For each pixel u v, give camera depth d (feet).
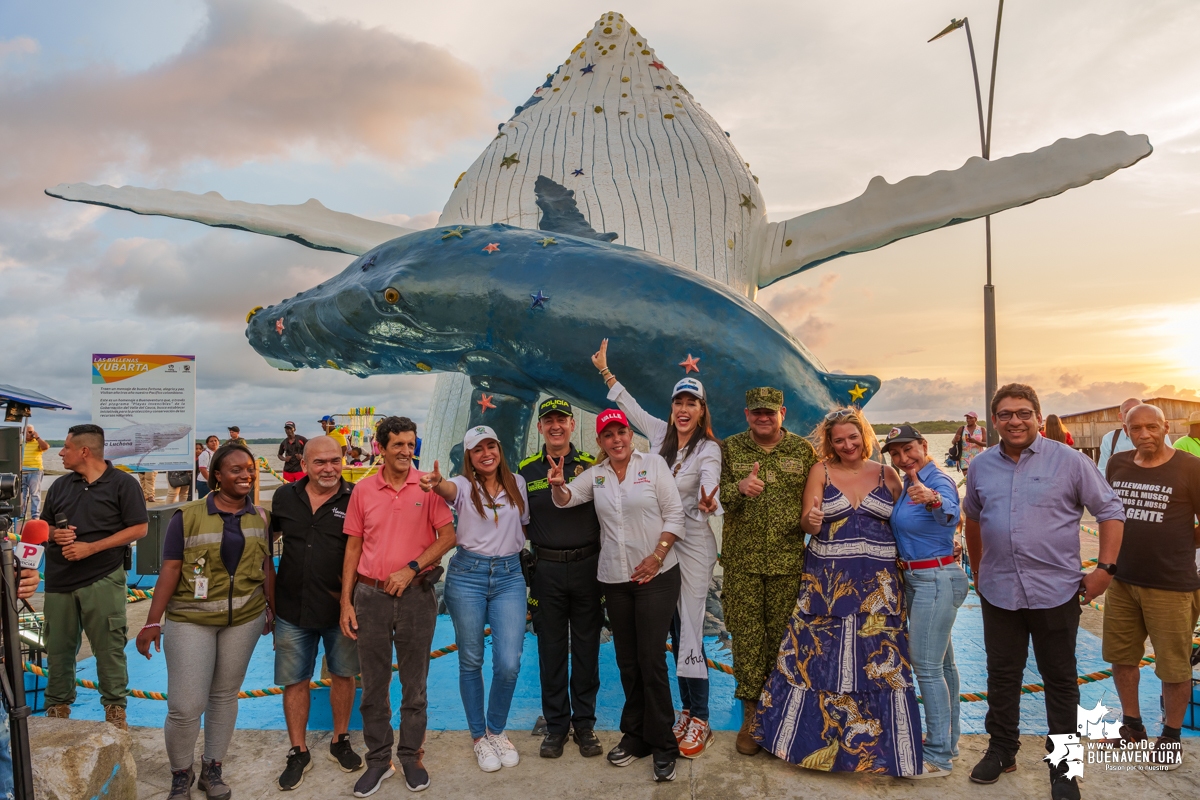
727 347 16.31
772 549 12.80
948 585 12.15
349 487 13.00
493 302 16.98
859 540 12.50
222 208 25.86
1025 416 11.80
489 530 12.92
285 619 12.50
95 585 13.73
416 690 12.25
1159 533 12.62
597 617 13.26
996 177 20.90
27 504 33.86
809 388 16.88
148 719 15.57
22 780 8.25
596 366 15.51
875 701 12.21
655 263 17.42
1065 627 11.53
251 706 16.25
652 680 12.20
